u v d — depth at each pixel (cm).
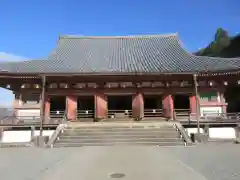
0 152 1459
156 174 860
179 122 2170
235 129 2183
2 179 845
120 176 837
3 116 2336
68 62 2828
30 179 837
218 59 2650
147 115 2714
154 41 3519
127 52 3200
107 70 2508
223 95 2530
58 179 822
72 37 3575
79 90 2584
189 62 2647
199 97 2555
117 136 1870
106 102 2580
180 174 860
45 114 2527
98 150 1463
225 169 934
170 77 2503
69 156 1260
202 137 1816
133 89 2578
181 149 1477
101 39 3612
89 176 844
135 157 1203
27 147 1711
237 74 2353
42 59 2883
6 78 2420
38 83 2555
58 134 1906
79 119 2625
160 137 1847
